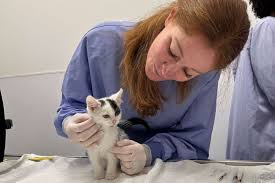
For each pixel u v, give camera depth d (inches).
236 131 46.5
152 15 33.0
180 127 36.3
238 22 26.9
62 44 67.1
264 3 43.9
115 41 34.4
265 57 41.0
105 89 35.2
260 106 43.4
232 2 27.1
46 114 69.6
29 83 69.5
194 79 33.5
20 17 67.4
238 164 33.4
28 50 68.5
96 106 28.1
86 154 34.7
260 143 43.2
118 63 34.4
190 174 30.6
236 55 29.1
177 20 28.2
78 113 31.2
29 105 70.1
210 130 36.6
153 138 34.9
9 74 70.0
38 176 30.4
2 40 69.0
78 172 31.3
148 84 32.6
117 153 29.7
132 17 64.3
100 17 65.3
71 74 34.7
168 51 28.2
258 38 42.2
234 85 48.8
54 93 68.7
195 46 26.4
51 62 68.0
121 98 31.6
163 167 31.7
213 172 30.9
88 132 28.2
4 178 30.2
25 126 70.9
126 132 34.5
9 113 71.2
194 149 35.7
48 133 70.1
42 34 67.4
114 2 64.3
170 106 34.6
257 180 29.5
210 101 35.8
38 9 66.5
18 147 71.6
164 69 29.2
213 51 27.0
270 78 40.5
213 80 35.1
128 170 30.1
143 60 31.9
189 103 34.9
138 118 34.9
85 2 65.0
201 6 26.6
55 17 66.4
